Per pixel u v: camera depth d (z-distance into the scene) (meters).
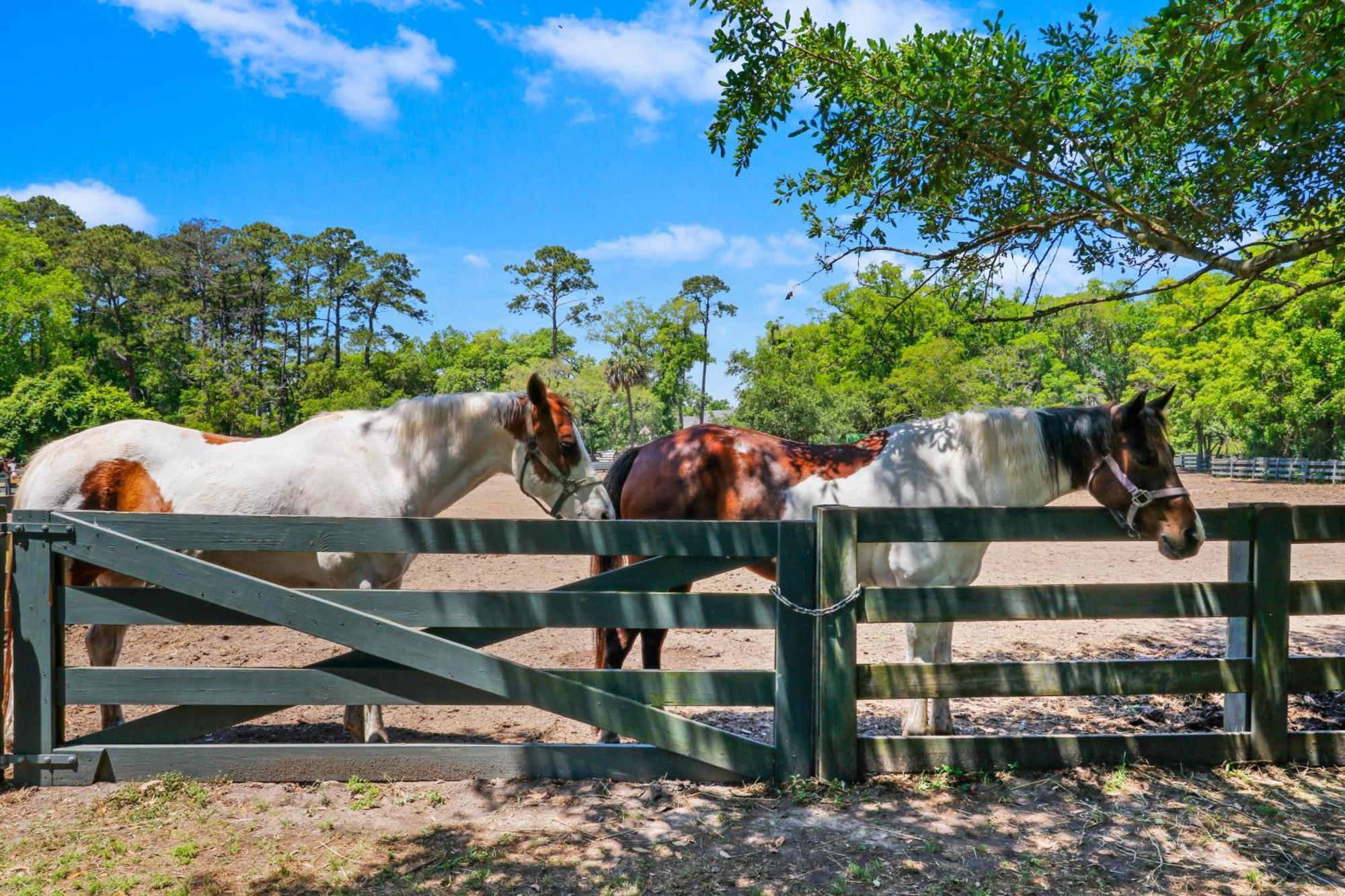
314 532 3.21
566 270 93.00
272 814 2.99
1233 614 3.45
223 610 3.22
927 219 4.40
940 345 43.22
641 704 3.26
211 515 3.19
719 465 4.18
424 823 2.94
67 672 3.20
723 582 8.52
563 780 3.30
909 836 2.86
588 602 3.26
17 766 3.15
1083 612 3.36
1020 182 4.15
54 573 3.17
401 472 3.94
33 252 45.62
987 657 5.66
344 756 3.26
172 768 3.22
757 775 3.30
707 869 2.62
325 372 61.47
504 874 2.59
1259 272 3.55
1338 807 3.08
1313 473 29.03
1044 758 3.40
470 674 3.18
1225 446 50.41
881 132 3.66
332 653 5.54
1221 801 3.13
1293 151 3.54
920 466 4.01
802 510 4.04
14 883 2.49
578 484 4.01
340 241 75.19
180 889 2.46
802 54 3.64
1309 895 2.49
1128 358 55.25
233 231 67.88
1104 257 4.33
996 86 3.31
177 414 58.16
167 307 61.12
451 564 9.91
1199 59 2.98
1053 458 3.83
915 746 3.35
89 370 57.50
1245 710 3.48
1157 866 2.65
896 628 6.38
